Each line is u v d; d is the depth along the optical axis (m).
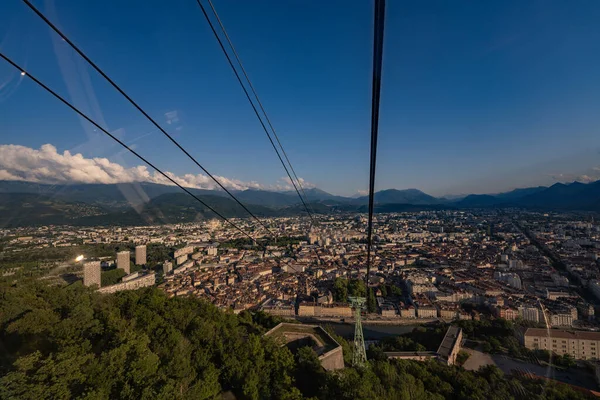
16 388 20.66
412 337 91.56
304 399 36.00
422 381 60.16
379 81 6.69
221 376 41.47
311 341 61.03
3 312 35.59
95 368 26.59
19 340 31.75
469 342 79.69
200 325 51.03
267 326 80.62
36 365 24.02
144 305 54.41
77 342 34.31
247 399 38.41
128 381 26.80
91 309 44.91
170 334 43.97
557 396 44.78
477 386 55.47
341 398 40.47
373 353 78.00
